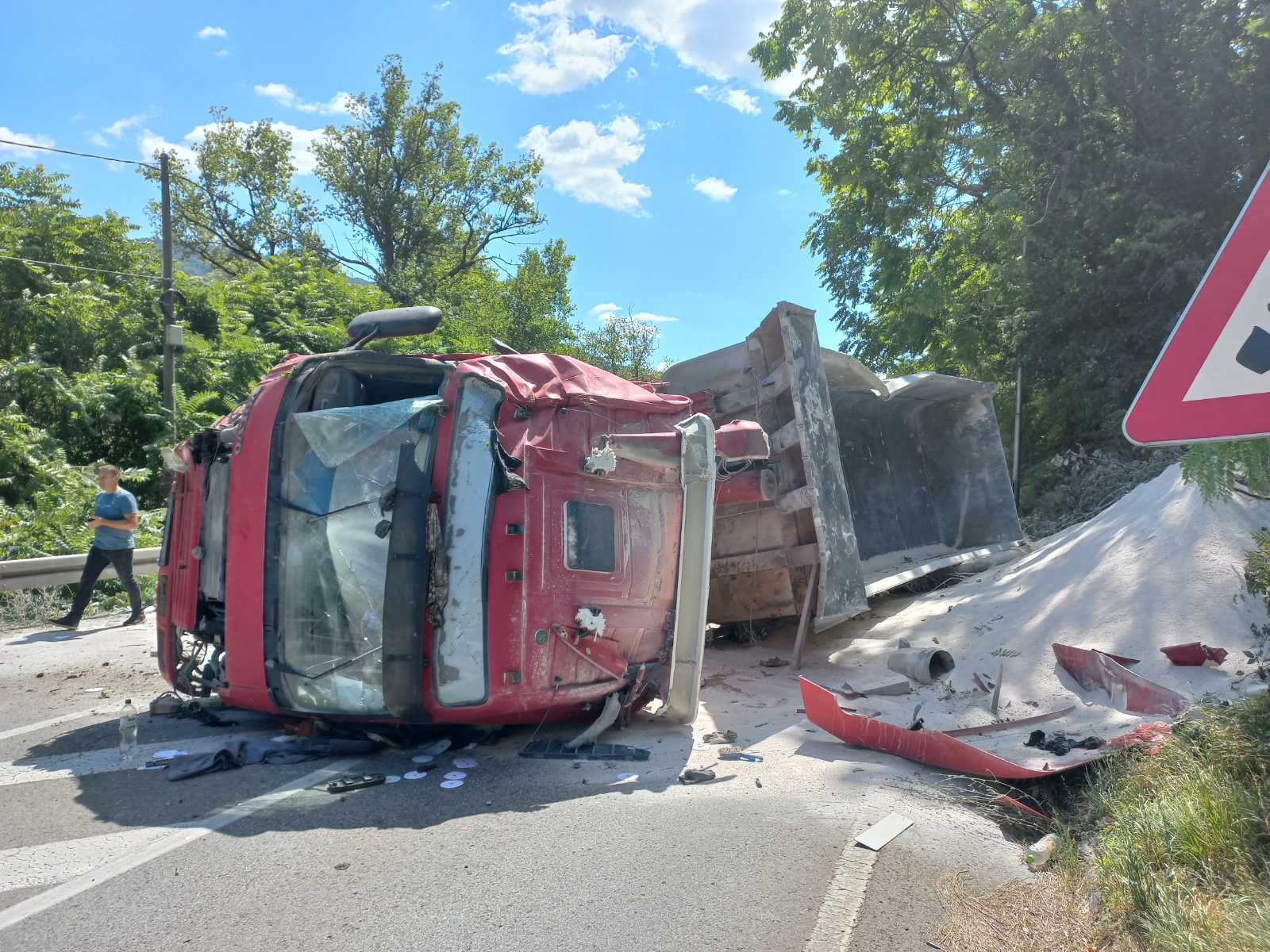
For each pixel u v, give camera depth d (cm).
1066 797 468
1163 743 449
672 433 611
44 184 2073
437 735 564
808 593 821
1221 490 326
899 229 1956
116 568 1012
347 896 342
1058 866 379
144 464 1652
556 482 549
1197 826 348
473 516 507
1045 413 1711
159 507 1575
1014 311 1666
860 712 624
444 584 498
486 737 566
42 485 1441
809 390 810
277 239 3569
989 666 725
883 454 1220
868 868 367
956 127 1820
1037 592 831
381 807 443
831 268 2316
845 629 931
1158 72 1449
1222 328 218
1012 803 446
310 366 547
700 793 467
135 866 367
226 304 2092
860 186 2002
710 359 921
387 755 534
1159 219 1407
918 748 514
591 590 555
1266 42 1369
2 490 1438
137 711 632
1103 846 377
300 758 521
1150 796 402
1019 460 1747
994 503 1241
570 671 543
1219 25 1426
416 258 3694
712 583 918
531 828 412
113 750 536
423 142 3662
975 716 609
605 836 403
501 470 516
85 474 1477
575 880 357
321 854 381
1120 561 772
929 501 1277
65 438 1630
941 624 860
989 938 316
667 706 604
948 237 1988
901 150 1925
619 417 622
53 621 1002
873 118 1948
